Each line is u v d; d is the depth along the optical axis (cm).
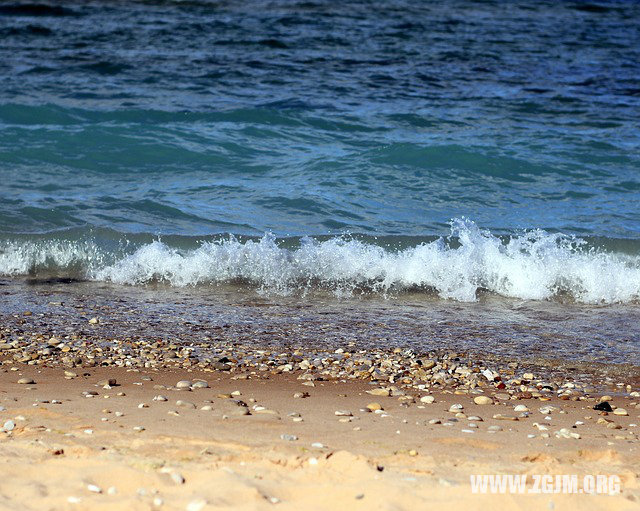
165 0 5306
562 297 1683
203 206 2117
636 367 1288
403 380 1163
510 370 1246
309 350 1321
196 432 846
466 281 1719
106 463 719
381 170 2436
